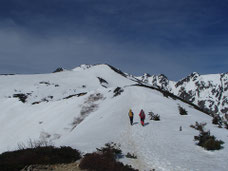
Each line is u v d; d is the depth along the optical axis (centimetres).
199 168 1095
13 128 4925
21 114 5775
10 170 933
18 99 7069
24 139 4194
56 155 1101
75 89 10600
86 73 14838
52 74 14275
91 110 4741
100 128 2353
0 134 4734
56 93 9575
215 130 1998
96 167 999
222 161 1184
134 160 1223
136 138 1756
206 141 1436
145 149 1440
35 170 945
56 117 4809
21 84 10800
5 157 1074
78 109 4878
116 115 3067
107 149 1273
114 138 1761
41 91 9512
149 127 2172
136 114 2995
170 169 1091
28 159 1023
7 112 5881
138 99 4219
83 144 1555
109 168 990
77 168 1013
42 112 5497
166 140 1666
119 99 4522
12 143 4212
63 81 12356
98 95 5594
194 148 1446
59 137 3903
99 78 13400
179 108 3100
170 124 2303
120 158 1240
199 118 2695
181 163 1170
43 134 4153
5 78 11806
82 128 3117
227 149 1380
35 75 13338
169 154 1330
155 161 1208
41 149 1159
